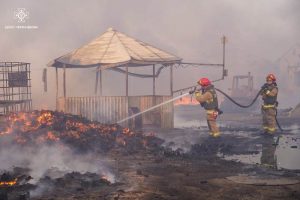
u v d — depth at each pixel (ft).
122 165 31.81
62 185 24.12
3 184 23.63
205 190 23.32
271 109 52.19
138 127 62.95
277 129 61.57
